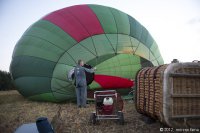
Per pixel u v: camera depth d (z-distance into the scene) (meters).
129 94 12.33
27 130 5.32
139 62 12.50
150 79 6.34
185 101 5.62
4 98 14.56
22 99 13.80
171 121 5.53
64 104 11.34
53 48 11.70
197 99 5.69
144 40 13.41
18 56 12.66
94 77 11.35
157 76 5.93
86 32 11.98
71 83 11.34
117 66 11.84
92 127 6.79
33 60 11.95
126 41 12.49
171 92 5.50
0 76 20.97
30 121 7.77
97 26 12.27
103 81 11.49
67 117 8.06
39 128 4.92
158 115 5.91
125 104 10.63
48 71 11.59
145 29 14.38
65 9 13.12
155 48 14.24
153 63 13.45
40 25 12.62
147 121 6.93
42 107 10.48
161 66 6.09
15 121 7.80
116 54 11.96
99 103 7.26
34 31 12.54
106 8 13.49
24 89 12.49
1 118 8.23
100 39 11.99
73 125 6.99
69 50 11.59
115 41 12.20
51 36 11.98
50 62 11.59
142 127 6.62
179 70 5.57
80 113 8.76
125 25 12.98
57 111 9.31
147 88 6.56
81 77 10.18
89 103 11.34
